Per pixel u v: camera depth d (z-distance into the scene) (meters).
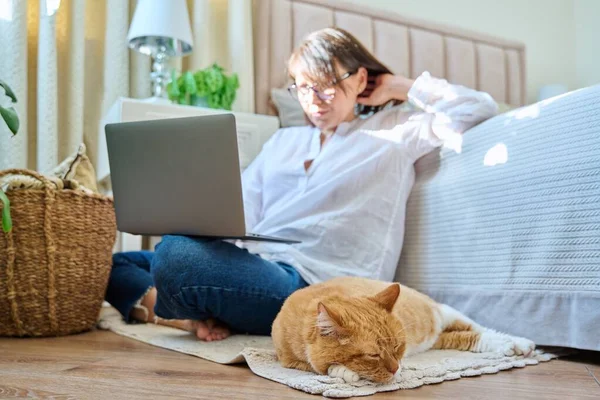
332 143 1.60
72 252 1.46
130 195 1.28
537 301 1.18
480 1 3.17
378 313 0.92
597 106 1.10
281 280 1.29
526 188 1.23
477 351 1.16
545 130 1.20
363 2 2.84
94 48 2.27
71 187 1.49
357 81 1.58
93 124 2.24
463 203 1.40
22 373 0.93
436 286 1.48
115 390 0.80
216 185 1.16
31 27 2.14
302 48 1.58
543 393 0.82
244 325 1.32
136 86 2.29
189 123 1.17
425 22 2.74
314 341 0.91
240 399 0.76
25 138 2.01
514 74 2.91
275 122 2.15
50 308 1.42
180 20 2.06
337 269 1.40
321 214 1.47
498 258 1.29
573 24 3.46
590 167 1.10
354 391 0.81
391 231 1.48
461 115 1.47
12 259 1.38
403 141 1.53
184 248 1.22
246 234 1.23
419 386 0.87
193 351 1.15
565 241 1.13
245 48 2.36
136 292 1.63
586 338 1.07
